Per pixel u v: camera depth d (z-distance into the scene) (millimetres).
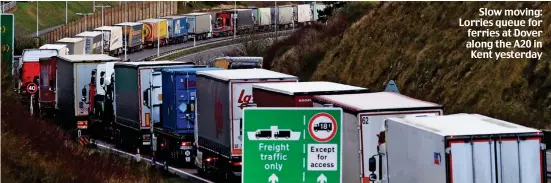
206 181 60312
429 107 44688
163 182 58812
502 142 36281
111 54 167625
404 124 39719
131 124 74188
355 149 44625
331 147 32500
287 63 121375
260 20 198125
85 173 52656
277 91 52000
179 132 66312
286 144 32406
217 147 59031
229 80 56469
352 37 112812
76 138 78875
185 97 66438
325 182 32531
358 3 131750
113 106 78500
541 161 36469
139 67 71875
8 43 74250
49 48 108312
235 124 56625
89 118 82312
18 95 80062
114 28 169250
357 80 105562
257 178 32406
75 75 81938
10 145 51719
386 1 113250
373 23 110875
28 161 50781
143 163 66500
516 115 78000
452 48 93375
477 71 87062
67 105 84000
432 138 36969
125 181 55375
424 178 37875
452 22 97500
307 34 127938
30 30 198000
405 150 39719
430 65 94500
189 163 67438
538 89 79375
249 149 32344
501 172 36250
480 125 38000
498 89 82438
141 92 71750
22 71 97500
